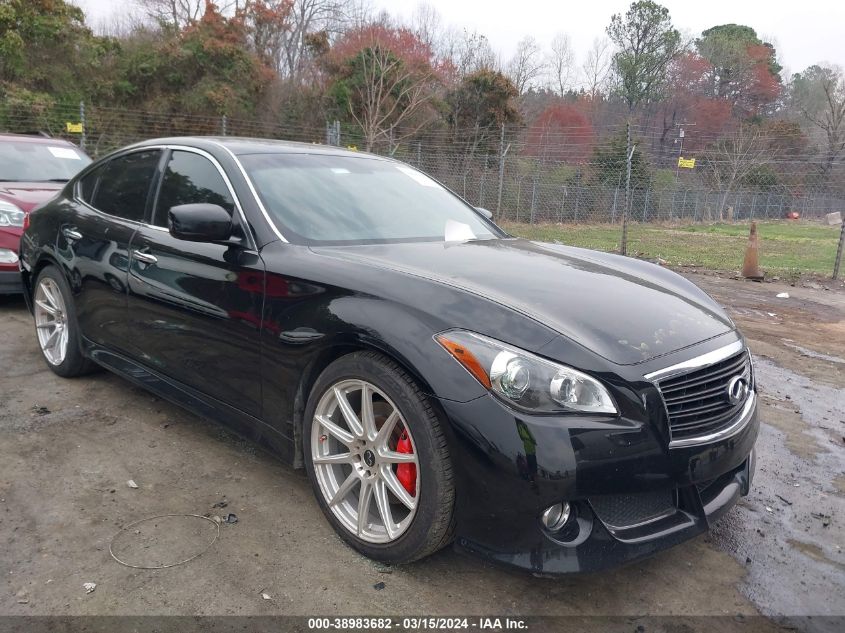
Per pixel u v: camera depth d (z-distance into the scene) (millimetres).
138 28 29922
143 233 3518
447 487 2275
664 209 26922
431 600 2359
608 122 42344
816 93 44938
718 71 48125
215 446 3490
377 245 3074
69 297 4113
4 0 21672
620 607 2391
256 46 31281
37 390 4152
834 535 2947
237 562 2516
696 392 2396
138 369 3584
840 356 5969
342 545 2656
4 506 2844
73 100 22797
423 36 32719
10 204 5816
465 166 20656
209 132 24828
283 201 3139
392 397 2369
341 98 26312
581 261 3271
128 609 2238
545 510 2150
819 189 26969
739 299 8562
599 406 2182
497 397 2176
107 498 2943
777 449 3861
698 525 2391
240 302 2895
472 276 2646
